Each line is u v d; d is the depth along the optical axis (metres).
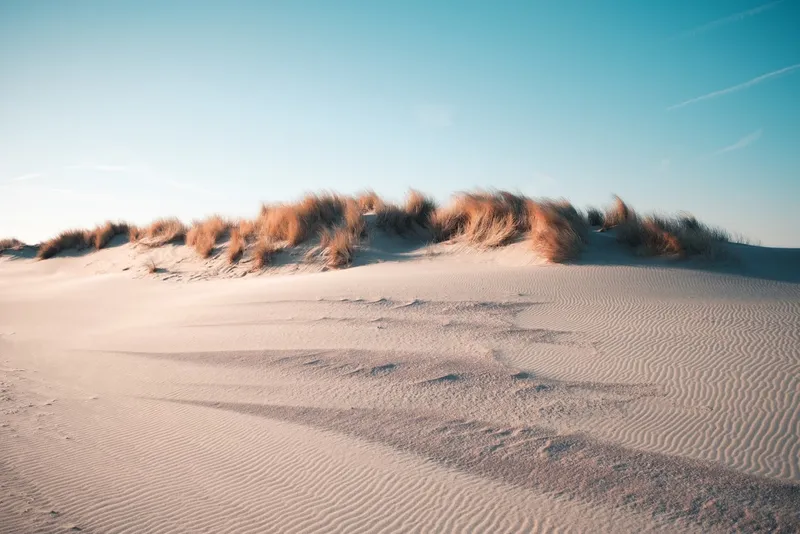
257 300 9.94
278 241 15.50
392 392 5.55
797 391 4.91
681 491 3.63
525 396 5.25
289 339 7.56
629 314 7.41
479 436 4.53
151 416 5.34
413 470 4.04
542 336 6.86
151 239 19.30
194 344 7.89
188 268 15.68
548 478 3.85
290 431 4.81
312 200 16.30
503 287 9.10
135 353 7.82
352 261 13.41
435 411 5.05
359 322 7.95
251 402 5.57
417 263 12.34
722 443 4.20
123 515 3.55
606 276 9.32
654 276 9.20
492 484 3.81
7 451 4.55
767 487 3.63
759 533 3.21
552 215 11.78
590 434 4.46
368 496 3.73
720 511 3.41
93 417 5.36
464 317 7.77
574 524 3.34
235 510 3.60
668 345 6.24
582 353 6.23
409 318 7.92
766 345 5.99
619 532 3.25
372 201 17.52
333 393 5.64
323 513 3.54
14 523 3.43
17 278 19.62
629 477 3.82
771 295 7.94
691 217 12.55
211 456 4.40
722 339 6.27
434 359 6.36
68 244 22.50
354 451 4.37
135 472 4.15
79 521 3.47
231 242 15.94
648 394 5.12
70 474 4.12
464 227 13.98
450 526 3.37
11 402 5.89
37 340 9.62
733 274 9.33
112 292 14.16
